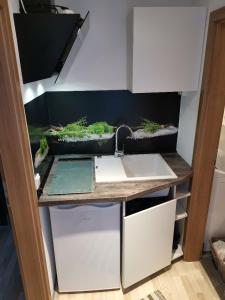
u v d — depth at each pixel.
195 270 2.02
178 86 1.66
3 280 1.97
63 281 1.78
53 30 1.11
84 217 1.56
